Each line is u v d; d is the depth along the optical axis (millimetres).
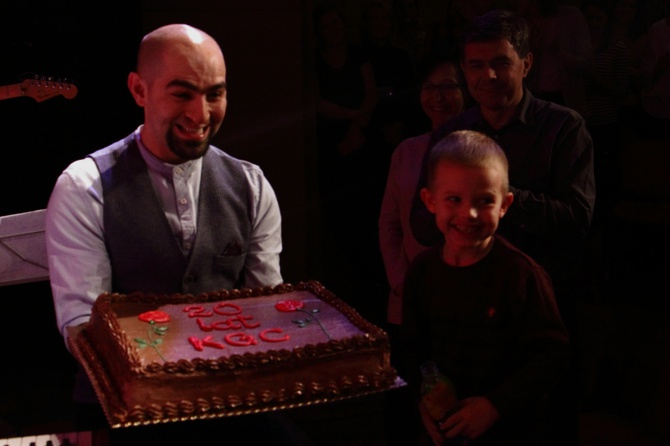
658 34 3588
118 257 1953
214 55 1806
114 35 3600
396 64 3840
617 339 3342
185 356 1621
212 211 2020
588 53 3602
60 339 3908
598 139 3623
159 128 1834
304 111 3912
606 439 3035
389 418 2498
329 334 1742
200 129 1829
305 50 3859
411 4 3771
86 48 3582
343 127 3908
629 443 3004
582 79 3609
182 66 1773
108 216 1933
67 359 3922
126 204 1943
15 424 3344
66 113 3617
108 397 1569
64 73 3578
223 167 2074
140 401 1521
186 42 1786
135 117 3662
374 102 3867
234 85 3871
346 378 1661
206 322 1796
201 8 3771
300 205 3979
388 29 3805
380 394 3367
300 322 1804
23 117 3596
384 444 3006
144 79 1823
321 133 3930
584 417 3227
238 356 1590
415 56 3832
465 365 1825
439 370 1861
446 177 1771
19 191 3658
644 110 3615
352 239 3961
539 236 2139
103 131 3656
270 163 3953
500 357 1801
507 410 1731
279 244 2174
